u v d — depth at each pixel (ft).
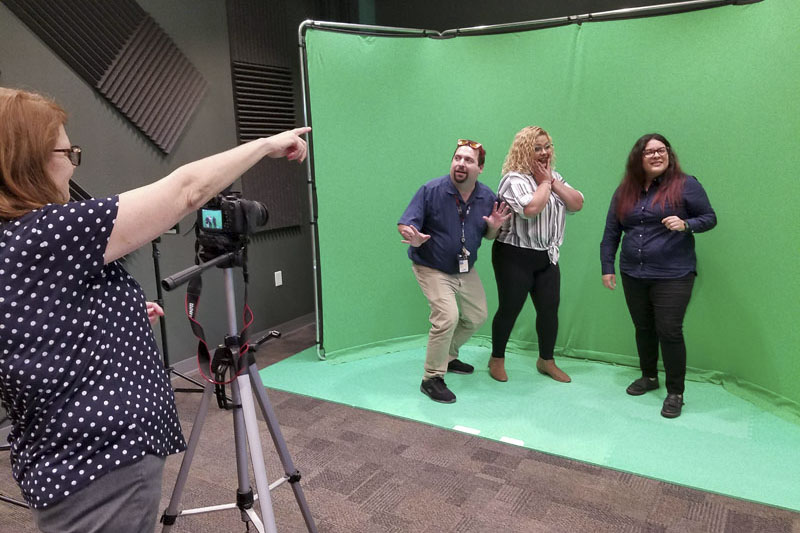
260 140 3.59
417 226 9.14
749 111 8.93
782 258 8.75
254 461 4.44
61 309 2.92
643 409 9.23
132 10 9.92
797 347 8.63
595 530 6.28
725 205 9.45
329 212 11.44
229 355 4.49
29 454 3.03
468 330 10.45
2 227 2.85
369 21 14.37
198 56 11.18
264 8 12.69
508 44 10.98
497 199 9.79
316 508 6.76
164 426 3.40
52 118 3.06
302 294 14.47
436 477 7.41
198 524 6.49
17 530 6.45
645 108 10.00
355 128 11.38
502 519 6.51
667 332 8.76
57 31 8.83
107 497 3.08
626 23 9.91
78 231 2.88
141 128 10.08
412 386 10.48
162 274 10.76
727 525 6.30
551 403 9.55
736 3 8.88
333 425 8.98
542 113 10.94
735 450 7.86
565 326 11.59
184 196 3.20
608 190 10.62
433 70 11.53
